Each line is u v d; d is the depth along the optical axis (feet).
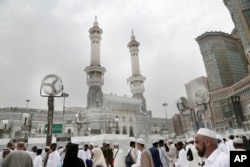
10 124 274.77
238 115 306.76
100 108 272.51
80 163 18.83
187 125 381.60
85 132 240.32
